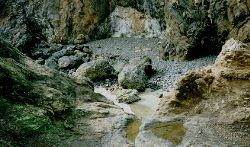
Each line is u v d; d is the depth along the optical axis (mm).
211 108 7852
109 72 20516
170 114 7961
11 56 9203
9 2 32156
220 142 6742
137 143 6910
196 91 8219
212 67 8727
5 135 6715
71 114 8070
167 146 6684
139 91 17688
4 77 7820
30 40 27703
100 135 7367
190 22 21859
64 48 27391
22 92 7938
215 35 21594
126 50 26938
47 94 8211
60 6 32156
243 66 8367
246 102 7680
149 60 20562
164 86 18047
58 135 7273
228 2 20000
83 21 31891
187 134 7074
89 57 24938
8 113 7277
